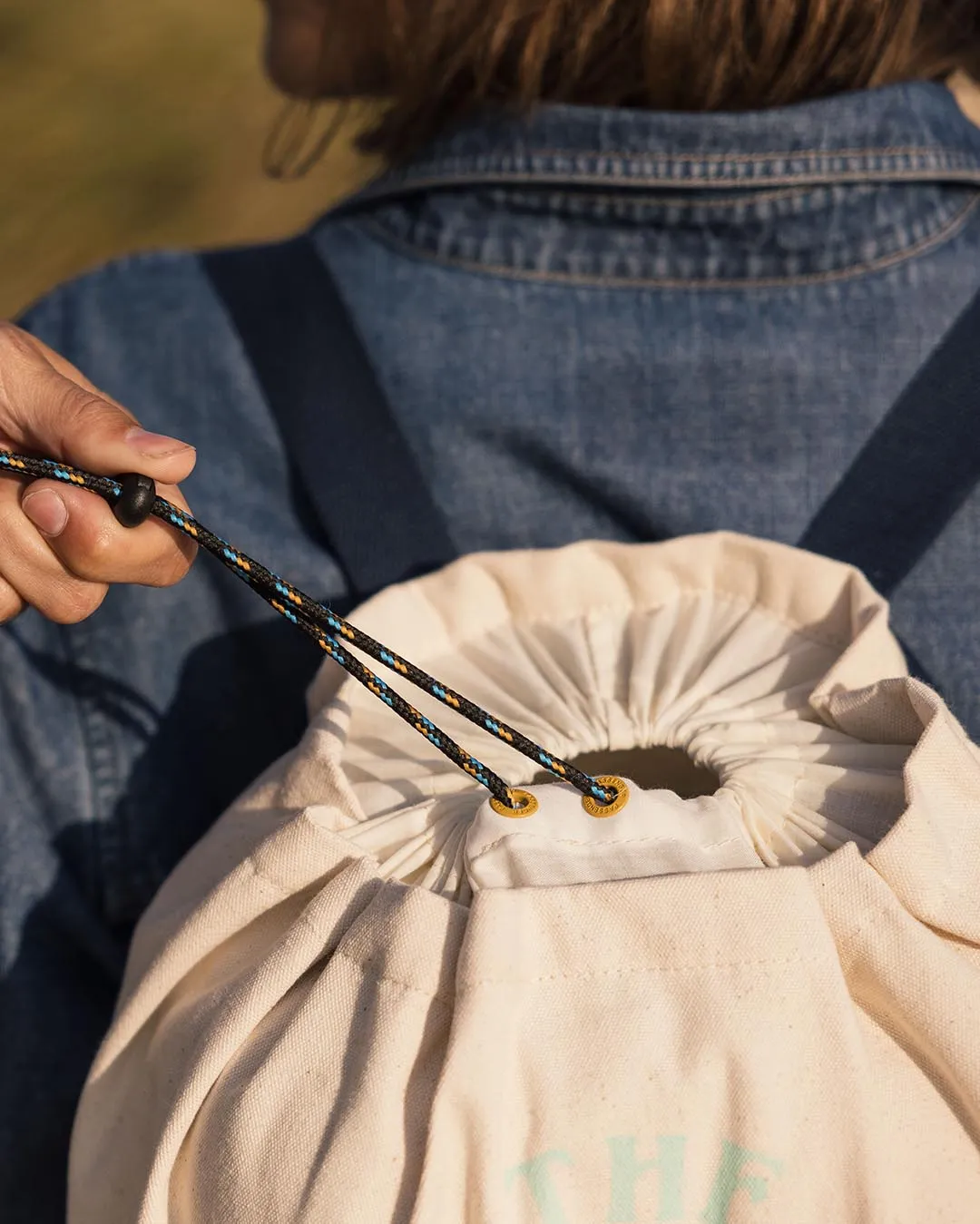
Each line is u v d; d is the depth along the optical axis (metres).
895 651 0.71
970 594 0.76
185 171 2.65
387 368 0.80
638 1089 0.59
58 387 0.69
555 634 0.75
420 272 0.80
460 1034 0.59
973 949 0.63
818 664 0.72
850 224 0.76
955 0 0.80
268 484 0.82
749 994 0.59
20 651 0.82
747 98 0.76
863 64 0.75
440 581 0.75
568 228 0.78
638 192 0.76
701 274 0.78
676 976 0.60
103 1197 0.68
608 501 0.79
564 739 0.70
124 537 0.67
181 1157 0.64
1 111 2.83
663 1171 0.59
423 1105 0.60
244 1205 0.60
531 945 0.60
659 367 0.78
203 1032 0.64
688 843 0.63
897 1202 0.60
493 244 0.79
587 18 0.74
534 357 0.79
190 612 0.82
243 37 3.11
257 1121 0.61
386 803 0.68
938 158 0.75
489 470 0.80
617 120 0.75
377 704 0.72
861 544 0.76
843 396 0.77
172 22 3.16
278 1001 0.63
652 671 0.72
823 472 0.78
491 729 0.64
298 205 2.53
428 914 0.61
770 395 0.78
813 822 0.65
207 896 0.66
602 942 0.60
